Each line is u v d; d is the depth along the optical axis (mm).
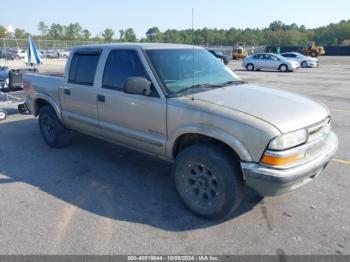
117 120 4090
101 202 3695
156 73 3633
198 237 3037
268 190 2877
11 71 8305
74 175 4430
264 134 2779
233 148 2949
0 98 7871
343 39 102250
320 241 2965
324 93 11688
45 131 5543
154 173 4488
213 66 4285
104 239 3010
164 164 4797
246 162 2904
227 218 3346
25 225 3232
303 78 18141
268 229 3150
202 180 3277
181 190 3455
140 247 2896
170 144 3514
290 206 3561
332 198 3734
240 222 3273
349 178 4266
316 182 4145
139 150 4043
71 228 3182
